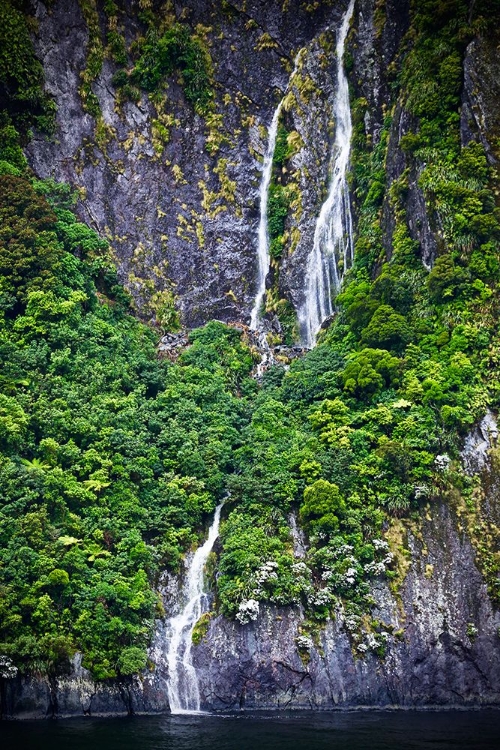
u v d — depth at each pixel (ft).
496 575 166.30
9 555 149.79
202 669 154.51
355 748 124.88
